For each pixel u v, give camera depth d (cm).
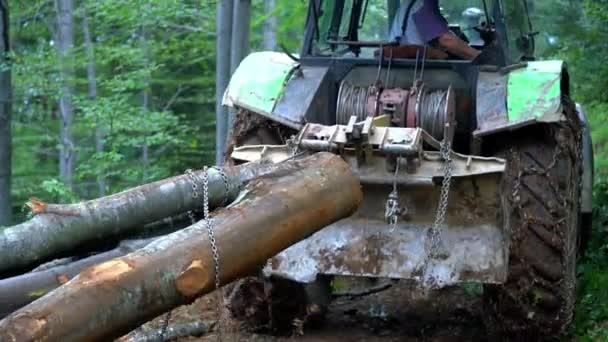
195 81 1919
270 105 621
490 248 551
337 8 673
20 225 462
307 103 618
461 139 628
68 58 1532
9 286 441
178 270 385
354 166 545
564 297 576
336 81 636
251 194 429
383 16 682
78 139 1870
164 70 1877
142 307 377
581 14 1199
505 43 624
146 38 1816
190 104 2055
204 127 2038
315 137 541
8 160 1127
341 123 612
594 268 752
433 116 594
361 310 700
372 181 542
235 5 1010
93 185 1672
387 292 755
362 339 625
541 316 579
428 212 562
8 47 1145
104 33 1609
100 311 363
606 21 1093
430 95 602
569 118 631
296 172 446
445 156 539
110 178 1477
